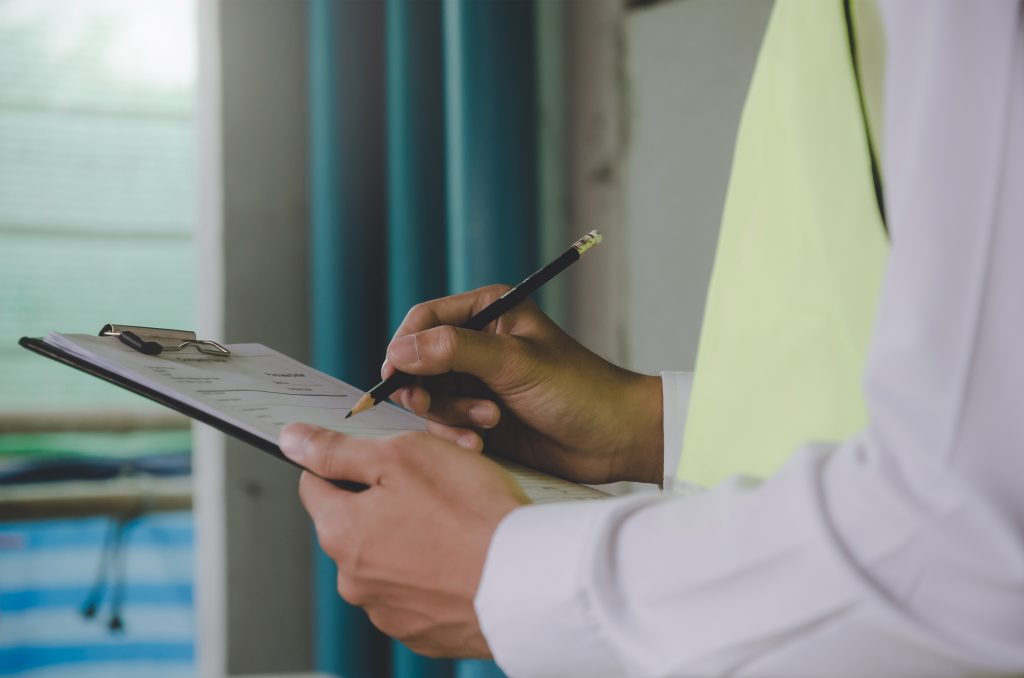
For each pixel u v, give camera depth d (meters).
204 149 2.34
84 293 3.92
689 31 1.95
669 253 1.98
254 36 2.32
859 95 0.44
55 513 2.71
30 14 3.82
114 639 2.52
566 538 0.38
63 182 3.88
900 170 0.35
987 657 0.30
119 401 3.51
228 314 2.28
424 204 2.27
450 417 0.81
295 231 2.32
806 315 0.46
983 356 0.32
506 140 2.14
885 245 0.42
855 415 0.43
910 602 0.31
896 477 0.32
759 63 0.53
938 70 0.34
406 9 2.29
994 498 0.30
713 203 1.91
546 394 0.81
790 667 0.33
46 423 3.28
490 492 0.43
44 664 2.42
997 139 0.33
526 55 2.15
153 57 3.95
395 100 2.30
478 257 2.14
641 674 0.35
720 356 0.52
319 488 0.46
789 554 0.33
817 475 0.34
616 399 0.83
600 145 2.09
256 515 2.25
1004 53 0.34
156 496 2.81
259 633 2.23
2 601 2.62
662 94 2.00
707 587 0.34
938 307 0.32
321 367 2.30
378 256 2.33
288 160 2.33
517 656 0.39
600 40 2.09
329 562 2.24
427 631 0.43
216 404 0.56
